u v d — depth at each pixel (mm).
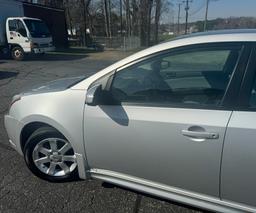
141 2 36375
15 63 14672
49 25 23891
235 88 2184
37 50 15516
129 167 2605
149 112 2420
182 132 2270
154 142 2398
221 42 2271
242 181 2160
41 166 3189
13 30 15430
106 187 3100
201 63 2385
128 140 2510
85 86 2742
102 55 21234
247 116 2102
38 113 2904
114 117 2525
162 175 2473
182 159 2326
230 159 2146
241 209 2254
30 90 3328
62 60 16922
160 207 2777
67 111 2764
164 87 2492
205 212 2684
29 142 3102
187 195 2438
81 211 2738
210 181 2281
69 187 3105
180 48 2389
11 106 3264
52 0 35719
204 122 2197
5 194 2988
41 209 2764
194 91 2391
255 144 2051
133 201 2871
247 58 2174
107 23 44438
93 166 2828
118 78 2586
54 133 2998
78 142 2777
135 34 39594
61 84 3199
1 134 4516
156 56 2467
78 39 34156
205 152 2221
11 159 3717
